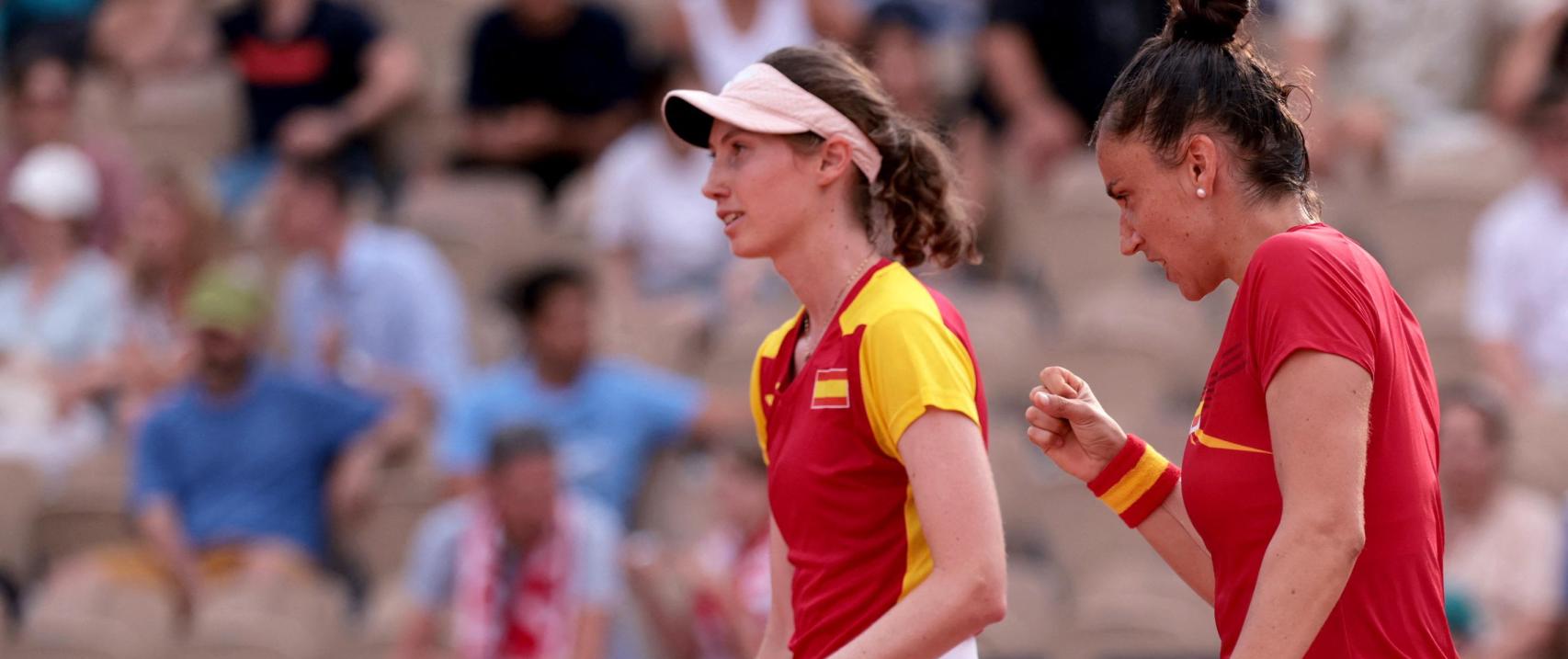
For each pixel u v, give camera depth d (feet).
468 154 103.04
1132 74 27.43
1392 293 26.58
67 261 91.81
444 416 84.38
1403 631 25.86
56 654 72.74
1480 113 97.04
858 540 31.58
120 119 111.45
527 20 102.37
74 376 87.04
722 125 32.53
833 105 32.14
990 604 29.86
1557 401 79.56
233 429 78.18
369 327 85.20
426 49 114.21
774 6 95.71
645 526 77.30
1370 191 91.81
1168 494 30.50
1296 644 24.64
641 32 111.45
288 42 104.42
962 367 31.12
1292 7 96.17
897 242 33.30
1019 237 90.68
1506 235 82.89
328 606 74.08
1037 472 77.20
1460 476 67.87
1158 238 27.37
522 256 96.89
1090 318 85.40
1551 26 92.99
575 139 102.73
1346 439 24.81
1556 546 67.21
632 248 92.73
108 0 119.03
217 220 90.74
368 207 100.89
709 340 87.15
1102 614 69.67
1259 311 25.77
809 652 32.22
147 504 77.25
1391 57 96.53
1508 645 66.13
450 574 70.13
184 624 75.36
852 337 31.27
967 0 110.11
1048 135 91.50
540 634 68.39
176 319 89.56
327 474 79.71
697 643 68.23
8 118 108.17
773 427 33.01
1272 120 26.78
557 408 77.15
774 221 32.14
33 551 81.20
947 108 94.99
